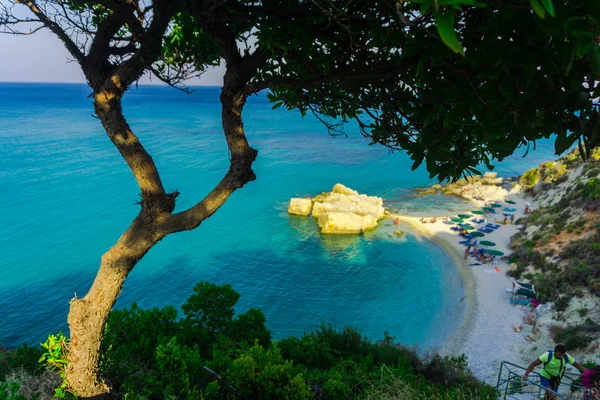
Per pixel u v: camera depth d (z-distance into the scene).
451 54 2.53
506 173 86.12
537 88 2.33
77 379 6.03
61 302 36.16
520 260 41.78
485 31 2.49
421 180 78.50
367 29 3.24
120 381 7.25
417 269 43.09
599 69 1.52
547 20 1.62
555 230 42.47
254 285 39.78
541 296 33.84
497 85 2.41
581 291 30.55
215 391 7.65
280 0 3.51
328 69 4.15
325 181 77.50
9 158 89.50
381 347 14.20
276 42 3.57
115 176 77.31
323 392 8.45
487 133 2.56
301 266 43.53
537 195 61.88
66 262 43.91
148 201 5.39
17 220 55.31
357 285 40.06
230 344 10.51
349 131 151.25
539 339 28.83
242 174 5.12
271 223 54.72
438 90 2.72
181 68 5.79
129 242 5.48
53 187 69.88
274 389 8.01
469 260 44.56
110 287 5.68
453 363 14.48
